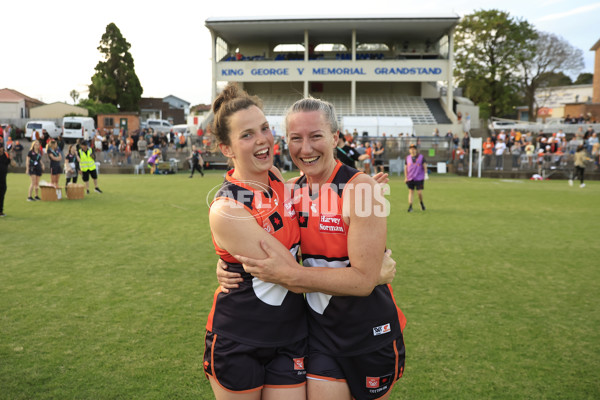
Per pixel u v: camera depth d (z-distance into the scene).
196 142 28.77
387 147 27.12
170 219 10.08
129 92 59.62
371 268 1.88
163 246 7.43
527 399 2.97
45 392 3.02
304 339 2.06
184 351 3.62
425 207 12.09
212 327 2.01
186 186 17.61
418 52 38.62
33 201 12.88
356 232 1.88
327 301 2.00
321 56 39.72
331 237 1.97
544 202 13.32
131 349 3.65
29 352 3.58
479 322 4.25
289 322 1.99
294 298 2.02
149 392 3.03
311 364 2.02
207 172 26.38
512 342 3.82
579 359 3.52
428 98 39.31
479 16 42.56
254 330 1.95
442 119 35.66
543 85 52.12
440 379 3.22
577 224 9.62
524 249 7.30
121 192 15.42
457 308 4.62
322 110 1.98
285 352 2.00
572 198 14.28
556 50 47.75
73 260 6.49
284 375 1.98
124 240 7.88
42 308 4.55
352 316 1.98
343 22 34.16
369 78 35.53
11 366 3.35
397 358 2.10
